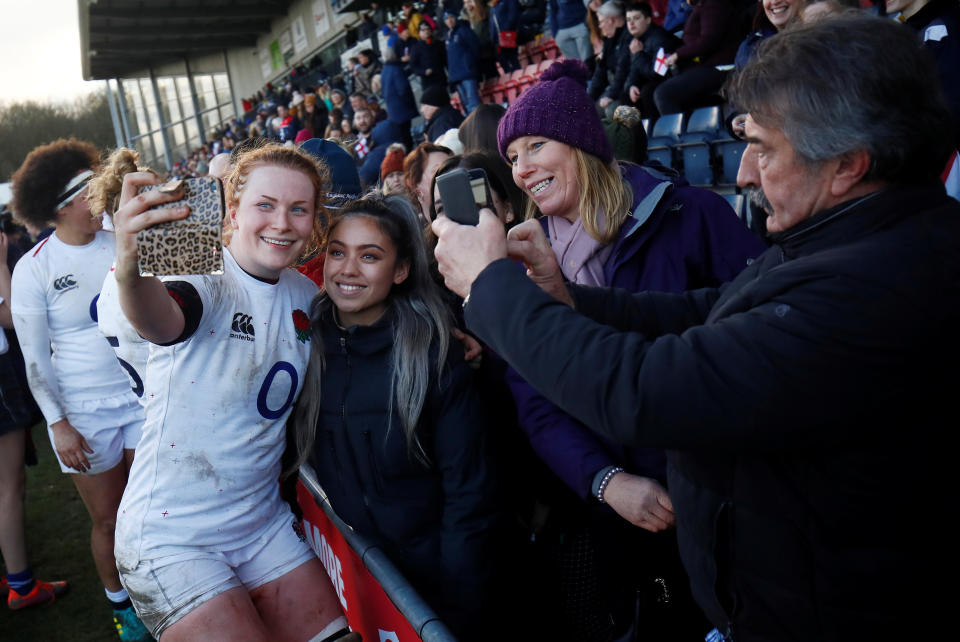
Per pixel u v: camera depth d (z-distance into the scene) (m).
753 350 0.76
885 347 0.72
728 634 0.94
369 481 1.58
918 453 0.75
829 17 0.83
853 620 0.80
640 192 1.59
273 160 1.42
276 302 1.52
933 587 0.78
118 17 21.22
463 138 2.48
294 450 1.69
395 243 1.55
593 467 1.47
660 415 0.78
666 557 1.56
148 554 1.41
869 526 0.77
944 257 0.74
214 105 29.58
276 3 22.22
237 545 1.52
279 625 1.57
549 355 0.85
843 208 0.80
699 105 5.01
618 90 5.84
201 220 1.11
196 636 1.37
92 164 2.42
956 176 2.30
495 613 1.60
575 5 7.04
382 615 1.55
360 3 17.23
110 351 2.53
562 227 1.69
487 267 0.93
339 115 11.28
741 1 5.17
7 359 2.96
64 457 2.51
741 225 1.64
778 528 0.83
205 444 1.44
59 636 2.87
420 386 1.52
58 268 2.43
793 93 0.78
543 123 1.52
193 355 1.40
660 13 6.73
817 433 0.75
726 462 0.88
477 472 1.56
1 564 3.63
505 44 8.44
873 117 0.75
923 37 2.43
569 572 1.74
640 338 0.84
